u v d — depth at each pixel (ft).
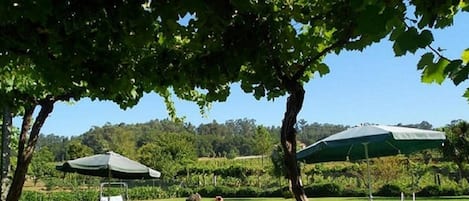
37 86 17.20
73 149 195.11
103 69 12.21
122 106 14.40
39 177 148.15
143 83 13.65
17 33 10.67
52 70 12.10
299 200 10.72
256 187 135.54
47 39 10.74
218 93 13.15
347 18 10.19
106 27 10.19
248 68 12.67
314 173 126.21
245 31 11.06
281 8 11.18
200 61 11.73
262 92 12.32
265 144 166.20
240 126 371.56
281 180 127.24
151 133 273.33
